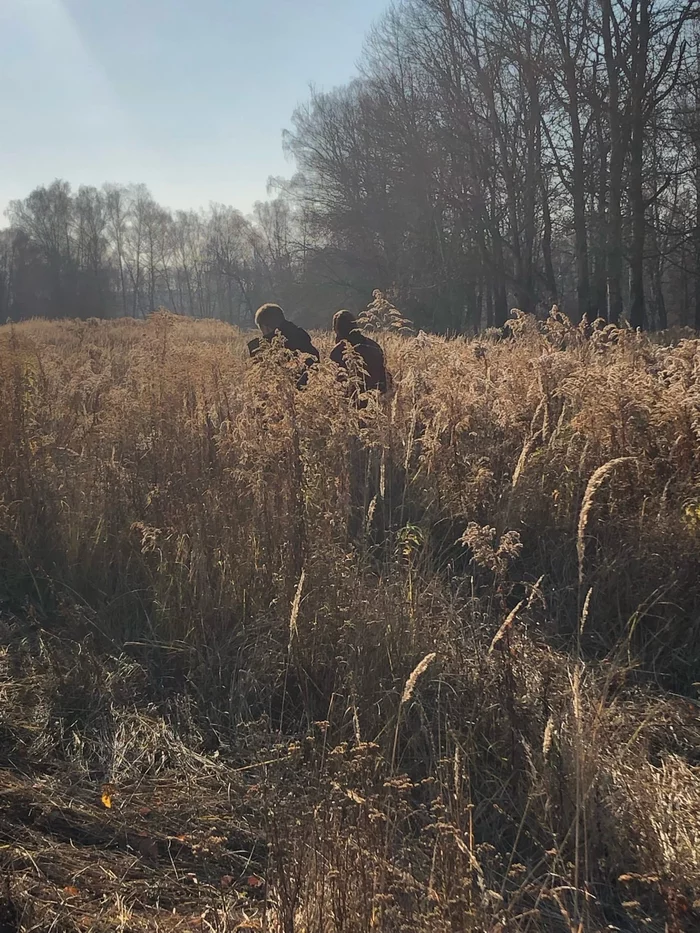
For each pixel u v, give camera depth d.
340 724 3.17
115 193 97.00
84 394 6.80
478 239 31.62
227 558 4.25
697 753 3.03
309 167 41.66
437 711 3.02
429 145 32.94
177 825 2.74
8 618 4.34
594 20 25.89
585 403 5.17
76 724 3.38
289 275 45.47
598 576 4.11
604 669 3.52
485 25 29.36
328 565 3.85
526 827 2.64
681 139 26.44
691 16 24.12
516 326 8.23
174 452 5.47
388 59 34.22
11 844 2.59
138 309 105.81
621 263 26.89
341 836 2.32
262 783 2.88
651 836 2.49
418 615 3.62
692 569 4.01
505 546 3.33
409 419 5.38
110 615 4.27
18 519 5.07
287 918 2.07
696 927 2.22
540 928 2.25
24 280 85.00
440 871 2.21
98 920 2.27
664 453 4.86
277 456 4.55
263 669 3.58
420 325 35.03
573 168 28.16
